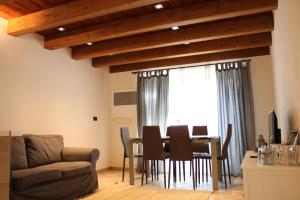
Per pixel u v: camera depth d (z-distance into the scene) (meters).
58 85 5.00
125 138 5.25
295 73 2.35
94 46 5.19
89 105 5.86
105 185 4.55
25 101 4.25
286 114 3.27
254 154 2.88
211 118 5.78
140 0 3.01
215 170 4.05
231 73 5.64
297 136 2.21
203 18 3.62
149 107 6.20
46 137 4.27
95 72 6.15
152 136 4.39
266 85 5.41
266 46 5.38
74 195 3.67
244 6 3.42
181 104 6.03
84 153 4.18
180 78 6.11
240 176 5.25
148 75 6.33
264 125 5.36
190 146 4.15
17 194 2.96
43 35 4.72
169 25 3.85
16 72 4.14
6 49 3.99
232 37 4.89
